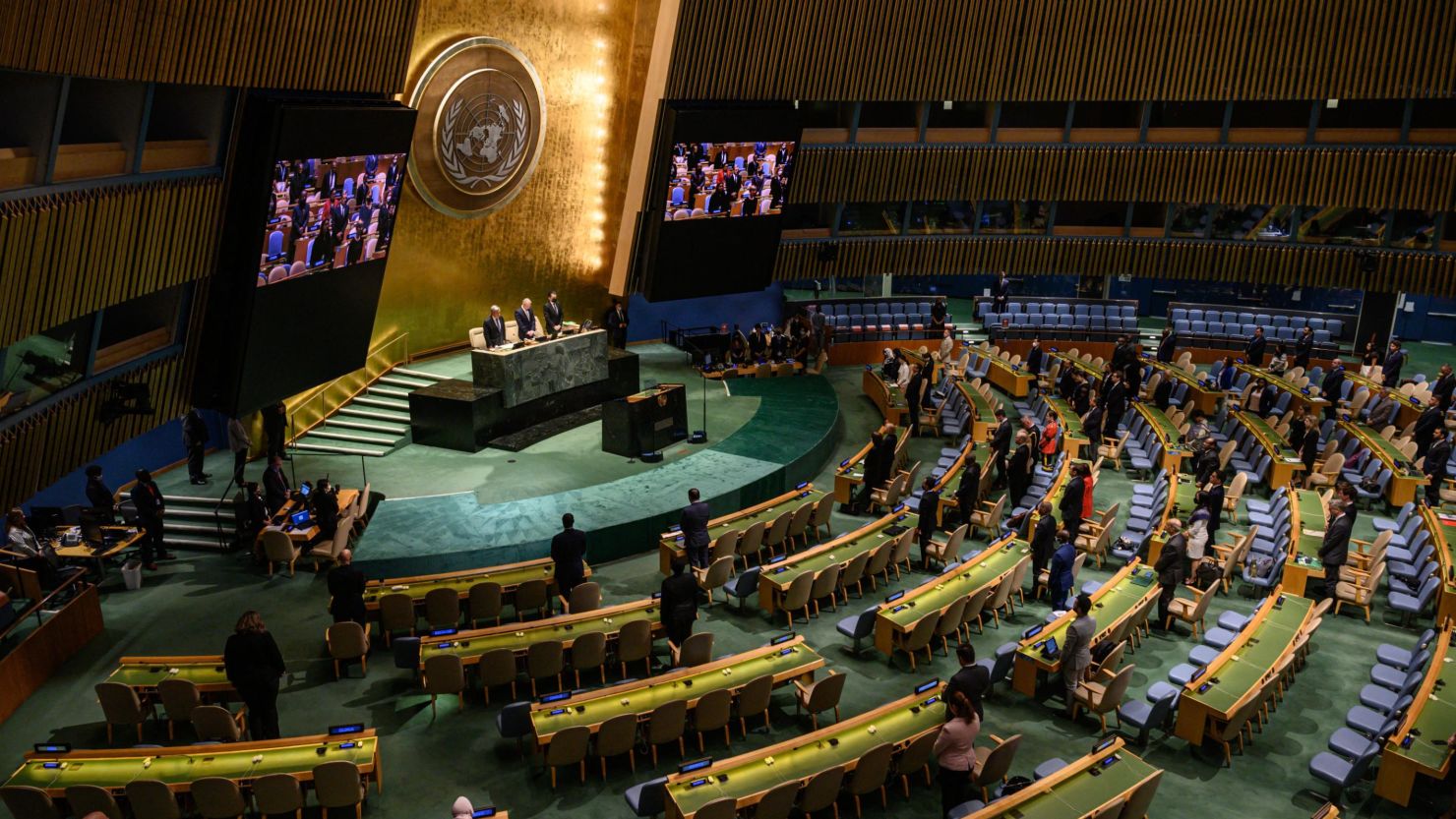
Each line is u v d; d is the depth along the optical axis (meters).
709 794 9.25
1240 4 24.48
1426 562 14.39
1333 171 26.34
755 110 23.44
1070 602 14.58
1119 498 18.81
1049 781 9.29
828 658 13.11
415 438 19.86
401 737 11.32
